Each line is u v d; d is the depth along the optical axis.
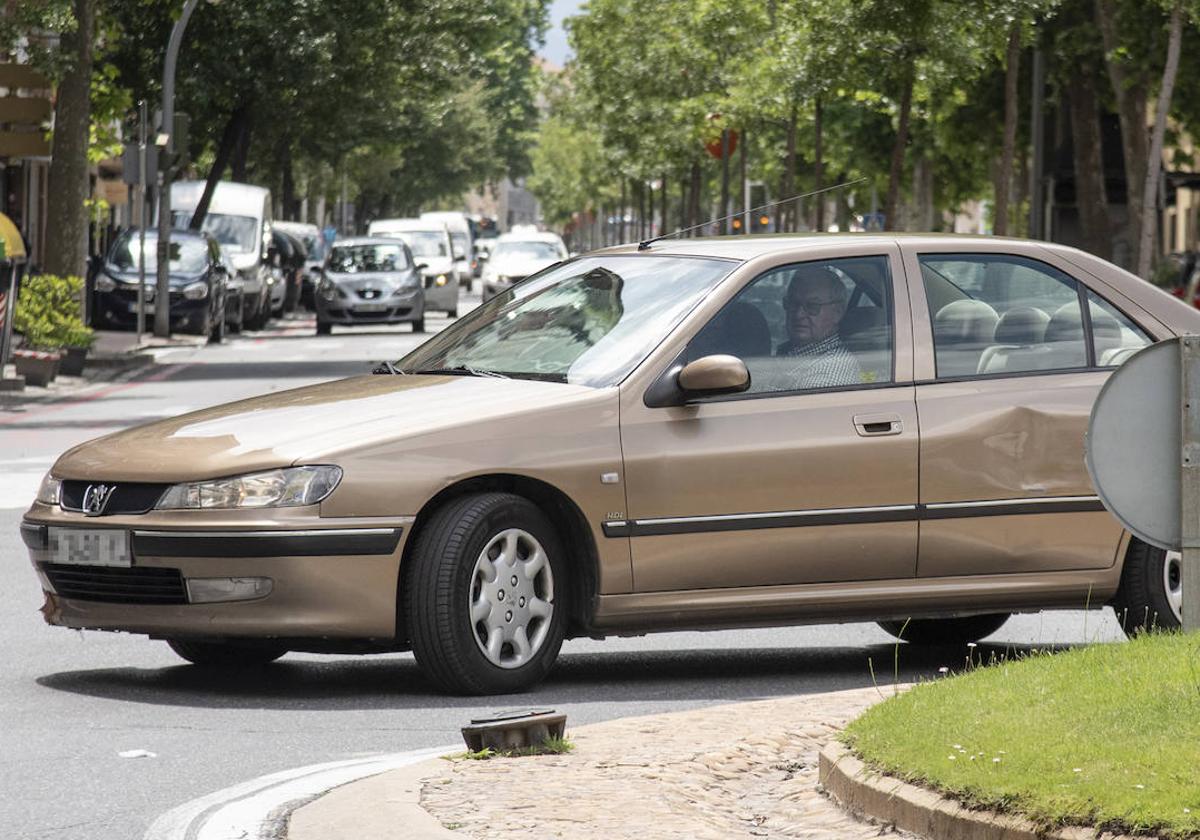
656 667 17.56
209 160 135.62
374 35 102.31
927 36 58.12
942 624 19.16
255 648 17.44
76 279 56.94
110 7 79.19
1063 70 78.44
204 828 11.49
